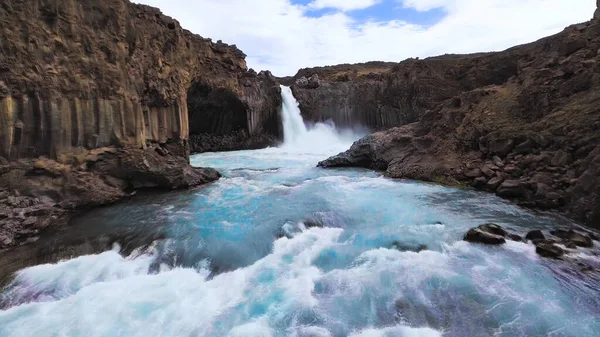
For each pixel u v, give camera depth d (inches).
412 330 299.9
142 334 303.7
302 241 472.1
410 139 949.2
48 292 368.8
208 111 1471.5
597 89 671.8
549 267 385.7
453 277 372.8
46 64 565.9
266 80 1619.1
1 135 516.4
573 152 600.1
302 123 1702.8
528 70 908.0
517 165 670.5
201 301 350.0
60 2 584.1
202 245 457.1
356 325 310.3
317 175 909.2
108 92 665.0
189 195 691.4
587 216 495.2
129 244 469.1
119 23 693.3
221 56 1337.4
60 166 577.6
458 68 1621.6
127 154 687.7
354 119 1764.3
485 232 456.4
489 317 311.9
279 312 329.7
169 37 888.3
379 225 519.5
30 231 487.8
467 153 807.1
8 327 313.4
